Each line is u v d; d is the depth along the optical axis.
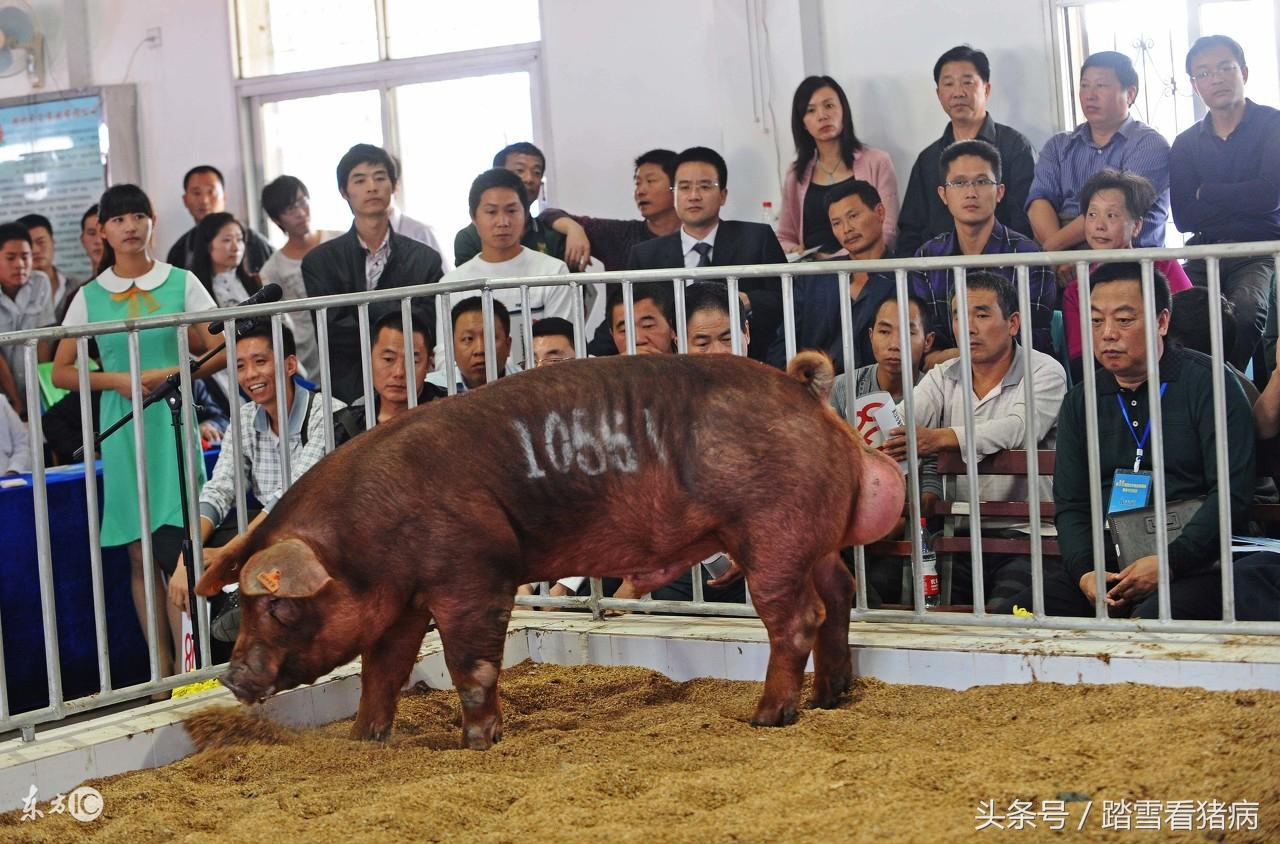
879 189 8.72
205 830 3.74
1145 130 7.71
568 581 5.99
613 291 6.57
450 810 3.61
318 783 4.03
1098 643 4.64
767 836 3.23
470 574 4.05
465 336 6.23
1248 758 3.58
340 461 4.11
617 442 4.14
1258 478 5.38
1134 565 4.95
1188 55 7.43
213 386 8.43
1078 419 5.24
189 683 4.79
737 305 5.09
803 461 4.12
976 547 4.88
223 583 4.21
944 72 8.12
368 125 10.91
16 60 11.50
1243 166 7.32
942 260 4.76
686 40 9.66
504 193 7.74
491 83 10.54
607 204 10.05
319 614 3.96
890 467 4.36
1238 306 6.96
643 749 4.15
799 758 3.82
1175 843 3.13
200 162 11.23
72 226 11.55
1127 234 7.01
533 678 5.25
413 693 5.20
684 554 4.31
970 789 3.47
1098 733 3.87
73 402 8.20
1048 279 7.31
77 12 11.33
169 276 7.46
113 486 6.56
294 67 11.05
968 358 4.80
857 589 5.09
